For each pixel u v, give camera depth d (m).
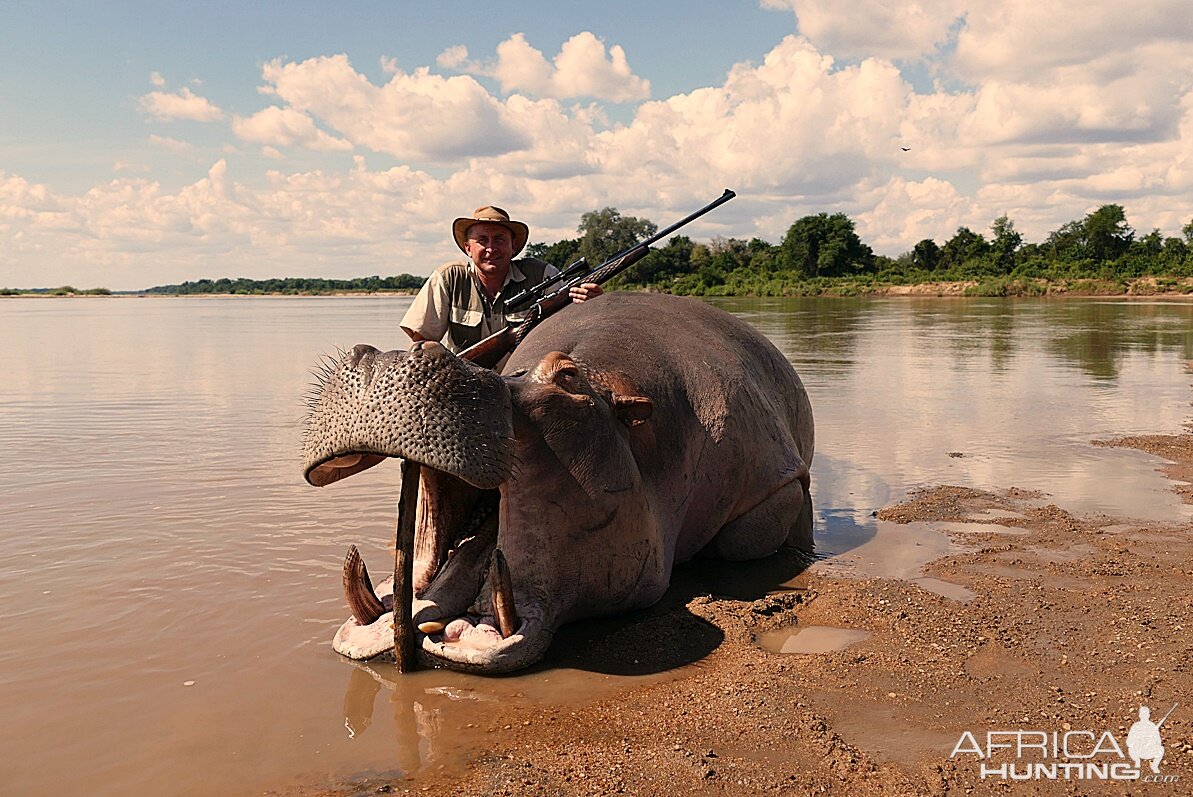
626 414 5.33
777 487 6.59
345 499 7.79
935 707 4.23
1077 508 7.61
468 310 7.38
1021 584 5.81
